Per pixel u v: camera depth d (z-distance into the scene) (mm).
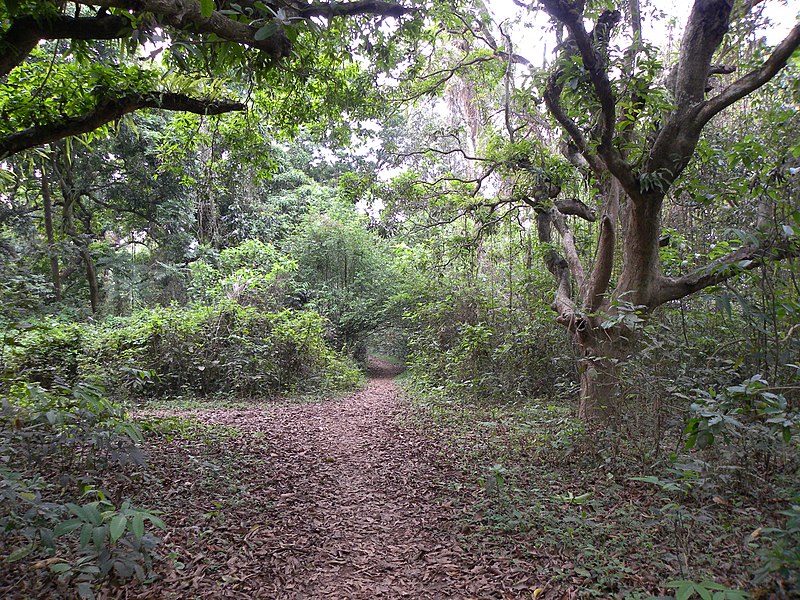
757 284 4605
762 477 3945
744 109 8172
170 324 11156
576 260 8078
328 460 6203
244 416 8773
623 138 5914
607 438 5207
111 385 8141
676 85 5738
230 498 4496
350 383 13906
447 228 13930
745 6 6281
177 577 3148
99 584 2916
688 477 3145
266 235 18922
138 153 15375
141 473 4656
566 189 9047
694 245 7094
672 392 4793
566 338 9219
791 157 4598
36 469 4199
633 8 6863
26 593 2711
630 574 3092
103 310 16547
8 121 5887
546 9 4680
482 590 3160
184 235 17281
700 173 6637
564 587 3059
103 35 4531
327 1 4930
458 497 4684
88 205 17125
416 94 10469
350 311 17719
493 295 12000
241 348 11352
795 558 2143
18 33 4398
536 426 6914
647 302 6062
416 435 7219
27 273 7277
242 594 3100
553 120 7605
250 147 8586
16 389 4098
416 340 13898
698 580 2756
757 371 4523
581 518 3844
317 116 8641
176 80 6074
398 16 5551
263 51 4836
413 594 3203
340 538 4023
